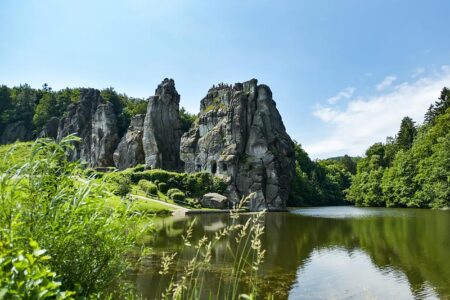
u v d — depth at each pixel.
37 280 3.48
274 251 25.22
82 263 5.77
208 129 89.56
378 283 17.02
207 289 15.27
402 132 116.56
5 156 5.65
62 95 142.25
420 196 76.88
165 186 72.12
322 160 162.12
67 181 6.06
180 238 29.47
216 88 96.50
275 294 15.34
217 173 80.31
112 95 130.38
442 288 16.06
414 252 23.91
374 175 100.56
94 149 112.31
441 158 70.56
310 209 82.06
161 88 105.81
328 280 17.52
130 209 6.58
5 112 138.12
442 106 104.56
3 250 3.85
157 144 97.06
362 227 39.00
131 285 7.89
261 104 86.94
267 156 80.81
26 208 5.48
